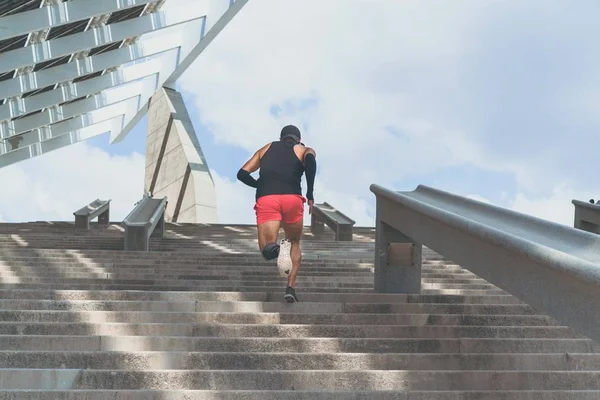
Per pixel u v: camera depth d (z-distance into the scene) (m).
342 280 8.42
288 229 5.77
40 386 4.03
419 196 6.37
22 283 7.11
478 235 4.33
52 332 4.88
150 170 37.78
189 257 10.29
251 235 17.48
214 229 19.53
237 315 5.31
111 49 31.66
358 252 13.50
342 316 5.43
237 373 4.16
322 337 5.05
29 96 31.78
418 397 3.98
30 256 9.96
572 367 4.77
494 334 5.30
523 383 4.38
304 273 9.16
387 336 5.15
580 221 10.65
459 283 8.82
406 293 6.79
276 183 5.69
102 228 19.70
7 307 5.42
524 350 5.06
